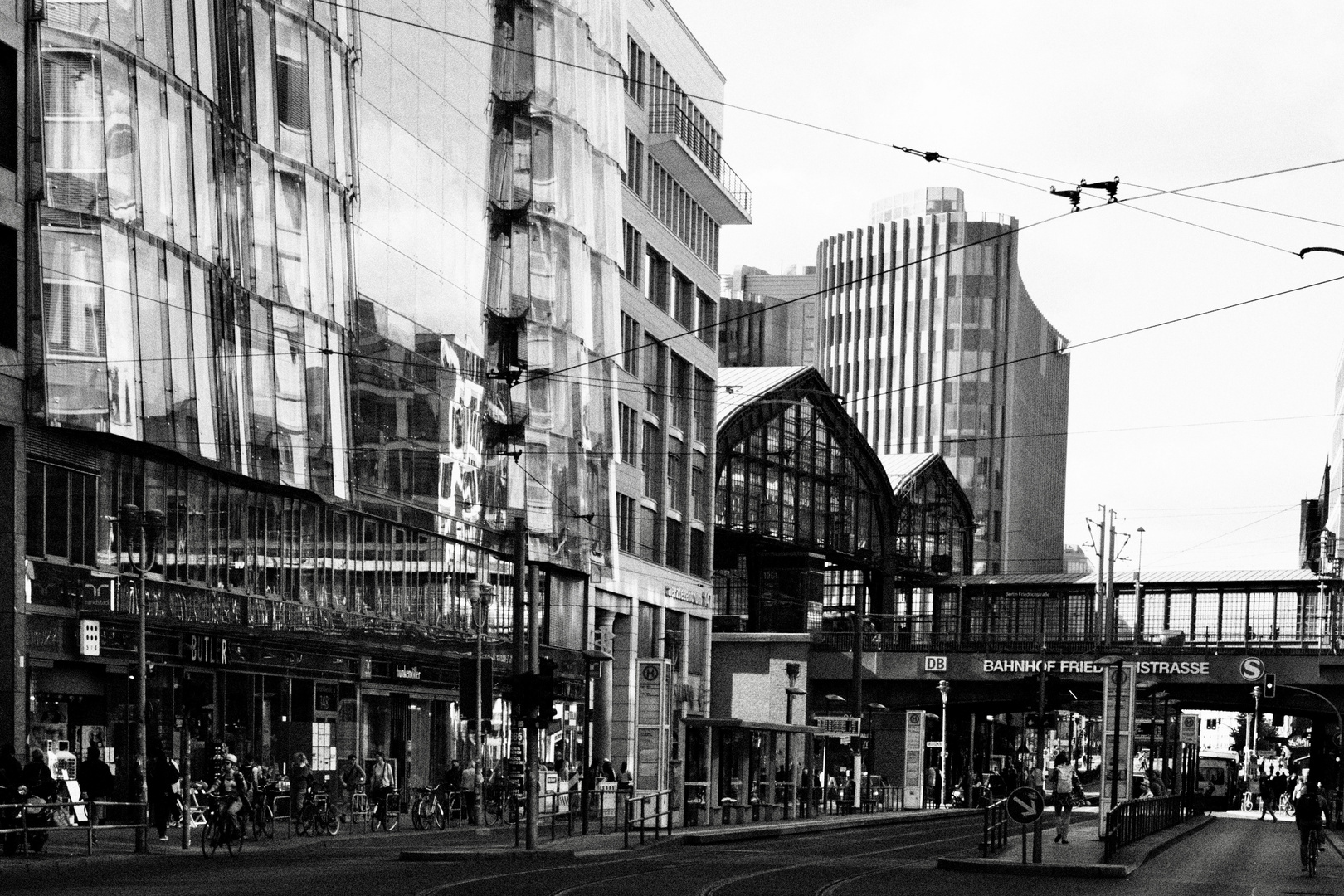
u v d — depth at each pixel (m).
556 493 64.12
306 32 47.53
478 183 60.47
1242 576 90.94
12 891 22.95
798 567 96.44
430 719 57.12
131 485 40.03
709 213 87.12
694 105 83.06
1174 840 50.25
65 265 37.12
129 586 39.28
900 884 29.77
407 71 54.53
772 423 97.38
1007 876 33.06
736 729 62.22
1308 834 36.81
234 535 44.50
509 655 62.03
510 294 62.41
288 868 29.69
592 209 66.88
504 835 45.19
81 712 38.47
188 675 42.44
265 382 44.97
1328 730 96.25
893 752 93.75
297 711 48.16
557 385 63.97
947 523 122.44
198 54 42.03
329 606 49.59
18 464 35.97
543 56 63.38
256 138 44.97
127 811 39.16
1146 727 89.44
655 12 76.75
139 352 38.91
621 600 73.44
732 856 38.19
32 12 37.38
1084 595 99.94
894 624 107.75
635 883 28.22
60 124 37.41
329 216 48.69
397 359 53.47
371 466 51.62
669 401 79.56
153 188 39.78
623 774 65.31
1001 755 122.88
